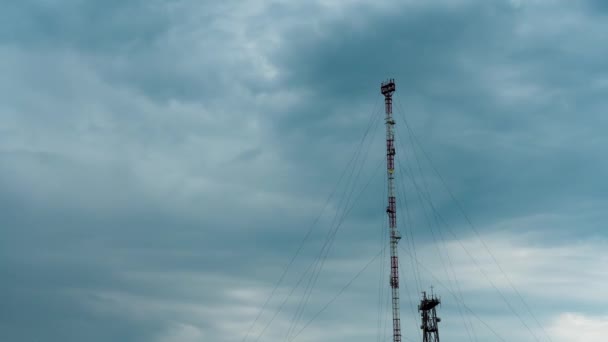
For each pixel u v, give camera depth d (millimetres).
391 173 157750
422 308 161000
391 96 163625
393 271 150875
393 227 153875
